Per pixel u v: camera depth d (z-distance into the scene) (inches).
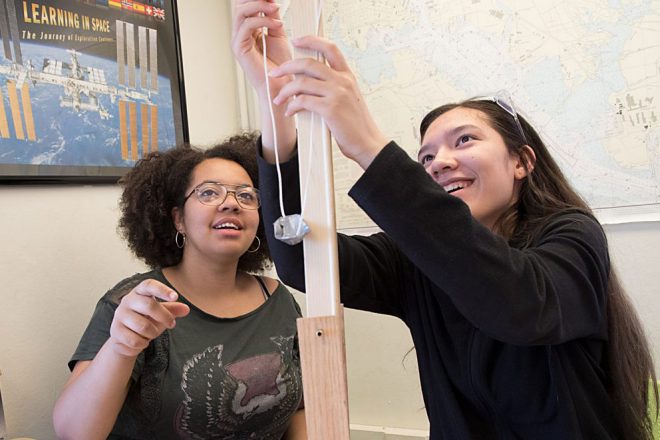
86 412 29.7
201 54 59.8
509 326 16.8
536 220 25.9
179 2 56.9
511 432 23.9
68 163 43.4
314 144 17.3
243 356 38.1
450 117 27.3
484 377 23.5
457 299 17.2
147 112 51.1
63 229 42.9
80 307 43.8
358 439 56.4
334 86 16.1
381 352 56.6
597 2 46.5
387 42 55.3
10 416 38.1
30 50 41.0
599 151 47.3
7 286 38.7
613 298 25.2
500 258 16.8
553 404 22.2
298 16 17.1
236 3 18.5
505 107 28.1
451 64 52.7
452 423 25.1
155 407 34.4
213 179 39.7
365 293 27.1
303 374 17.3
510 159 26.7
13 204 39.4
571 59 47.8
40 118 41.5
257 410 37.6
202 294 40.4
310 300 17.6
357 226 57.0
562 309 18.6
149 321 27.2
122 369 29.2
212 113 61.1
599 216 47.6
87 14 45.6
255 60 18.9
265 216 21.3
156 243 43.1
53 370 41.2
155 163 43.1
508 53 50.3
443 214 16.5
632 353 26.0
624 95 46.2
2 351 38.0
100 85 46.5
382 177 16.1
